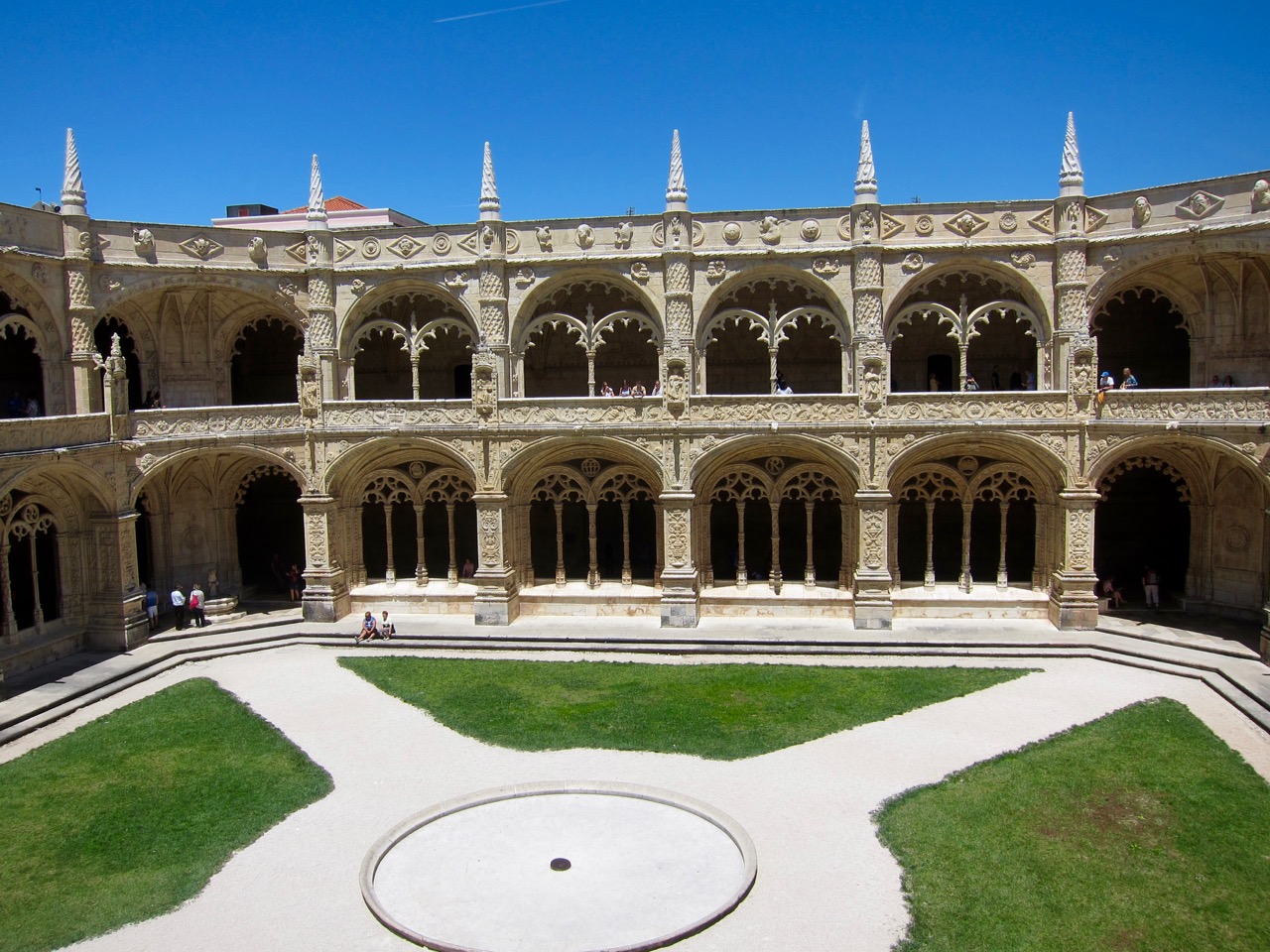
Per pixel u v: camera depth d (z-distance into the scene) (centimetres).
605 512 4522
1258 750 2336
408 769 2300
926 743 2414
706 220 3597
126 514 3278
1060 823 1977
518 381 3747
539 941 1534
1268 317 3344
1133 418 3222
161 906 1700
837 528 4419
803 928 1595
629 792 2072
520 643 3384
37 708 2675
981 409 3378
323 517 3675
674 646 3328
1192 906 1675
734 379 4394
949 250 3484
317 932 1603
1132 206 3347
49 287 3294
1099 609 3572
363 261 3753
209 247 3641
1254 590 3356
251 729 2584
